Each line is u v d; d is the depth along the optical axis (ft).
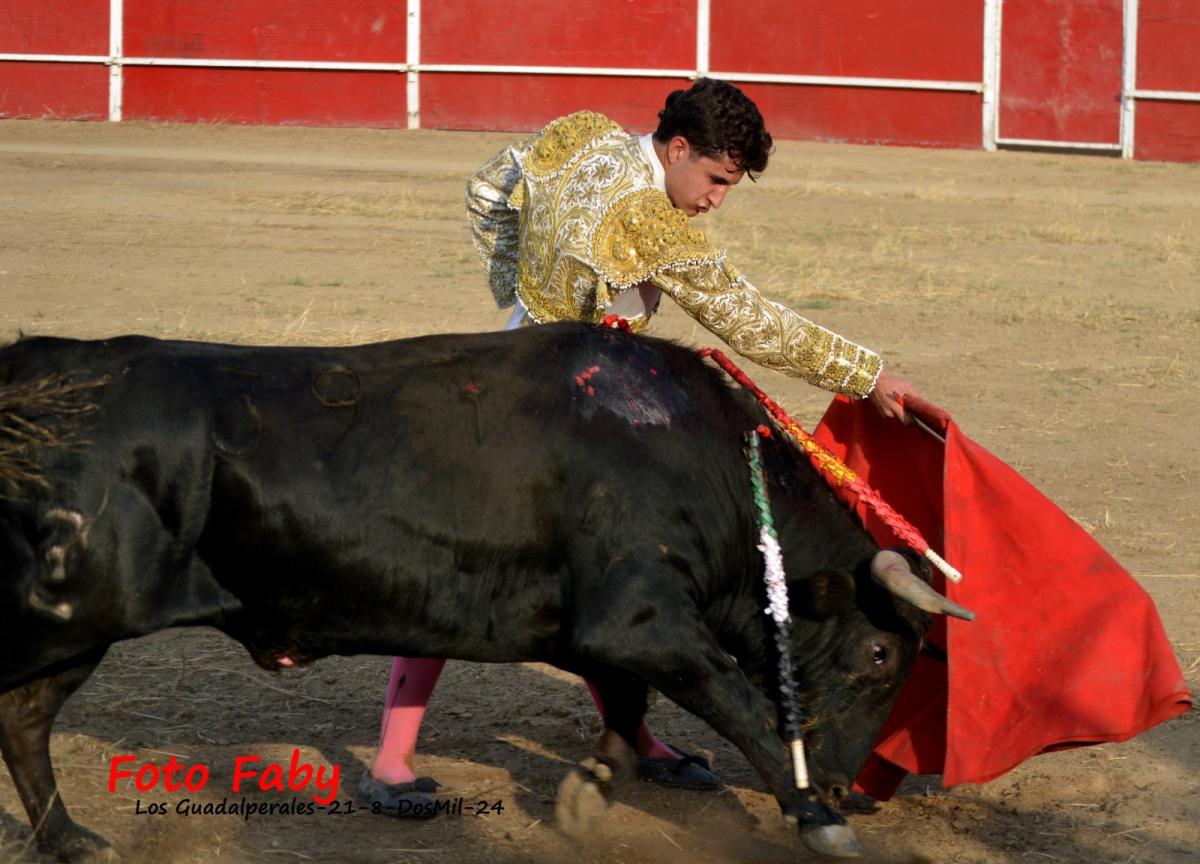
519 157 30.78
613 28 170.40
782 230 113.80
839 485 31.12
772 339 29.91
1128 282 98.12
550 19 170.50
